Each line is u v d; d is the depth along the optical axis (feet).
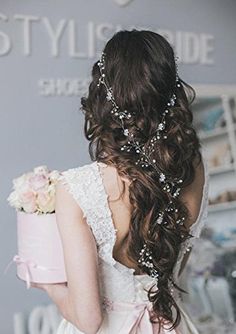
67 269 5.28
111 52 5.27
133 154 5.27
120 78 5.18
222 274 11.98
